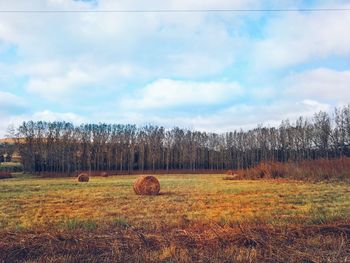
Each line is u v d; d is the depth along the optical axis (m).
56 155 73.69
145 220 9.87
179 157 82.88
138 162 80.19
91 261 5.89
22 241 6.66
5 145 79.31
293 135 70.88
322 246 6.62
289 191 18.69
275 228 7.52
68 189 22.83
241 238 6.91
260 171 33.00
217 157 83.50
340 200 14.48
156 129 83.44
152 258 5.99
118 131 80.44
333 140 61.62
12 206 13.79
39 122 74.25
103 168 77.88
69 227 8.26
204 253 6.23
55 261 5.86
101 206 13.65
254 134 81.25
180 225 8.36
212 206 13.16
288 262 5.89
